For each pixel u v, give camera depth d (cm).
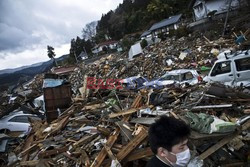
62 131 1014
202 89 973
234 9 3356
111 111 998
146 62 3181
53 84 1412
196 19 4506
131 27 8594
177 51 3164
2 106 2225
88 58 8306
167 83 1568
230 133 489
